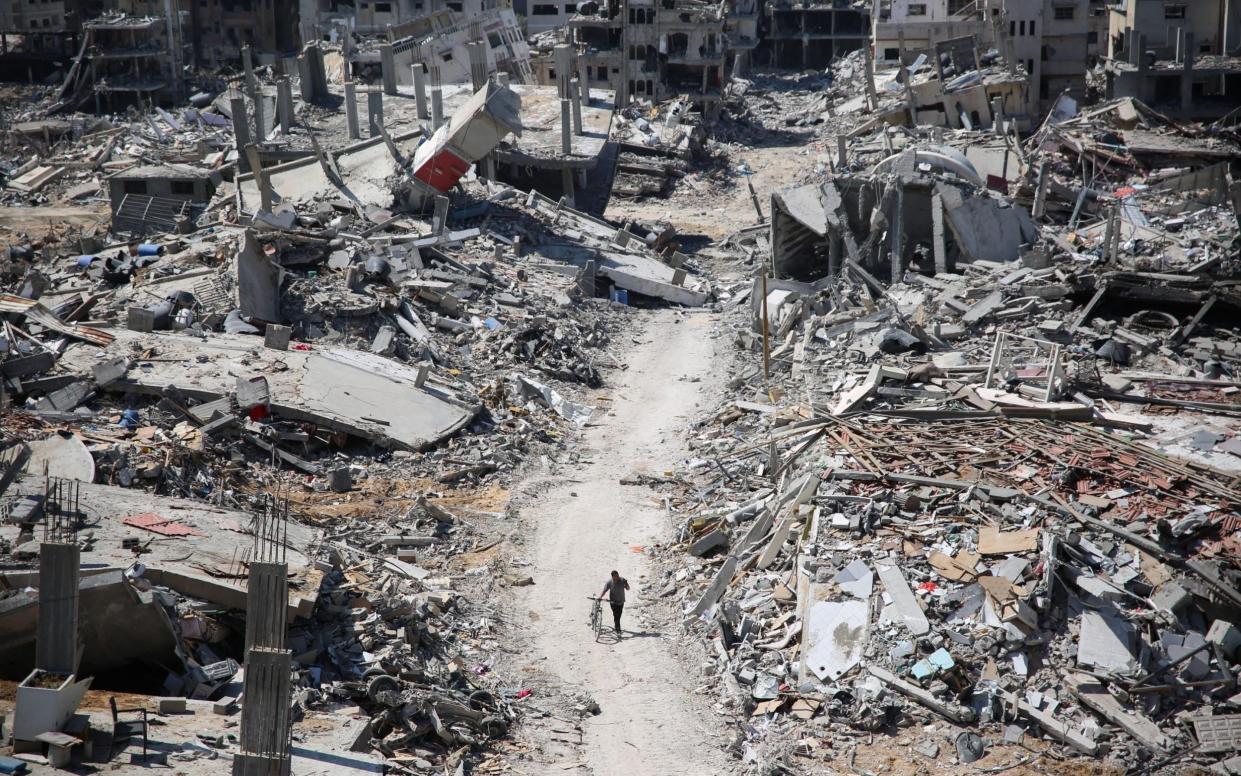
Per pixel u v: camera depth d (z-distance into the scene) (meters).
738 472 74.62
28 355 77.06
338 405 78.56
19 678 46.22
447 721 50.25
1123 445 69.44
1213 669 55.53
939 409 75.00
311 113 163.38
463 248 117.69
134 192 148.50
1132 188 144.12
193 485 66.44
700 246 153.75
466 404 82.75
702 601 61.53
